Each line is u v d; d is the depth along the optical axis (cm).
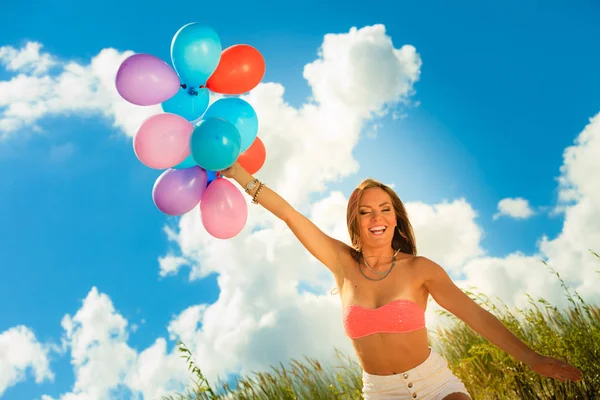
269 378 495
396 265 283
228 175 312
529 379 391
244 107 326
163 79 301
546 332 405
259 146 348
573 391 380
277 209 308
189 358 408
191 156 315
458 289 279
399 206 302
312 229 306
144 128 300
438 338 518
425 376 267
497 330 270
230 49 334
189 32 311
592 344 395
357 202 300
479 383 418
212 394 405
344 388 473
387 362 271
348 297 285
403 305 271
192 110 324
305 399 489
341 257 299
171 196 312
